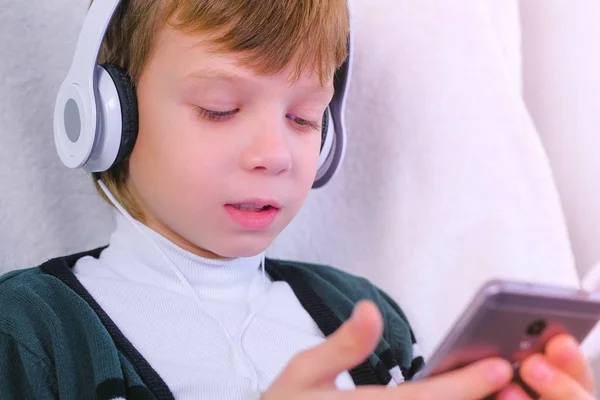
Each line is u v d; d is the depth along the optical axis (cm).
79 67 72
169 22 70
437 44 102
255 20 69
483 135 102
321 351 51
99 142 72
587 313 54
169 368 70
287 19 70
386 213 104
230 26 68
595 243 122
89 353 67
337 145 85
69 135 73
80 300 70
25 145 87
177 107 70
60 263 77
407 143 103
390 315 91
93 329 68
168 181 71
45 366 67
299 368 51
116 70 72
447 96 102
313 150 76
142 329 72
